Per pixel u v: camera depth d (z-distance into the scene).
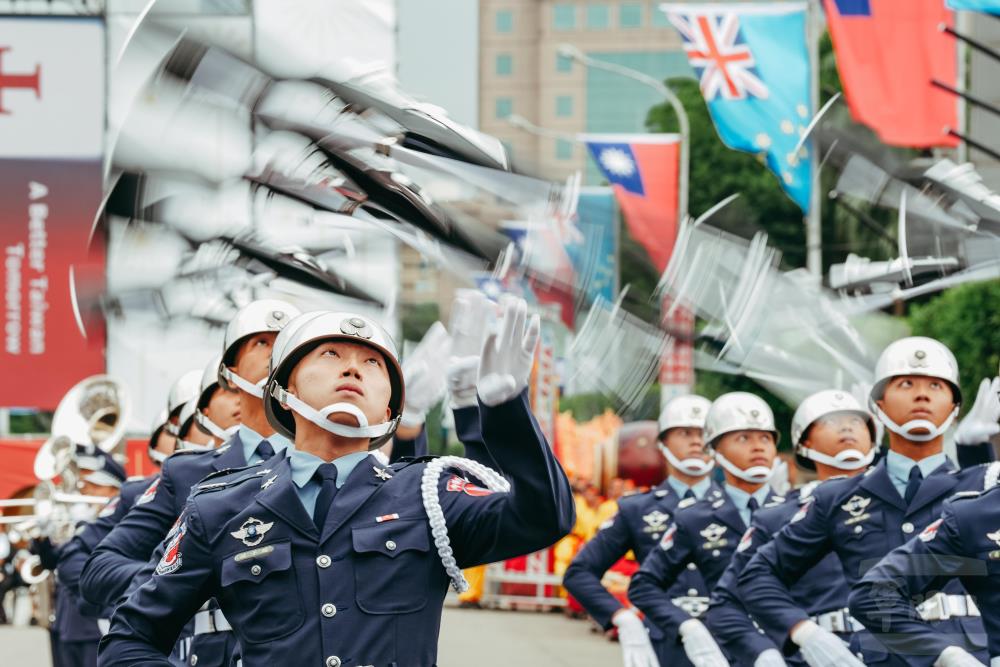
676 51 82.12
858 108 19.64
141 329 14.23
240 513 5.84
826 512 9.80
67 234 27.12
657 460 28.59
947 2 17.05
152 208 11.66
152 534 8.72
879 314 18.09
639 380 14.49
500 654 20.73
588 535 28.00
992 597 8.08
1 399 26.95
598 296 11.94
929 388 9.46
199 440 11.76
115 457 16.41
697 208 45.59
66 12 26.97
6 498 27.44
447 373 6.11
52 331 26.88
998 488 8.07
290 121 9.39
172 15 9.80
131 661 5.86
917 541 8.13
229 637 8.19
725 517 12.46
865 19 19.80
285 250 10.71
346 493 5.87
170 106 10.12
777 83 23.61
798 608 9.75
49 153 27.06
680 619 12.19
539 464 5.43
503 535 5.65
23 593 27.67
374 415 5.92
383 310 10.93
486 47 82.31
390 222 9.38
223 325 13.10
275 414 6.16
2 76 27.06
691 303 15.67
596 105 82.69
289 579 5.74
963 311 26.45
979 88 25.75
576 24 83.12
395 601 5.74
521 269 9.31
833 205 26.31
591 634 23.88
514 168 9.09
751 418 12.37
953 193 14.47
